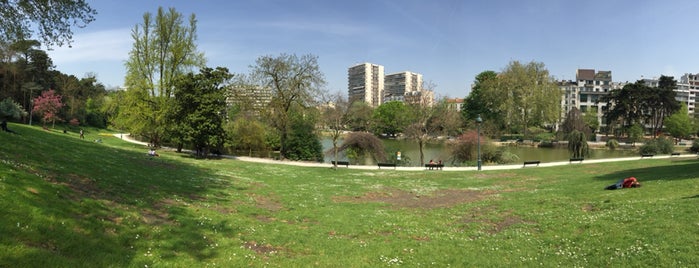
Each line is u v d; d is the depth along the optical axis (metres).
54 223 8.52
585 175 27.38
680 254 8.51
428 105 57.59
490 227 14.00
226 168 30.72
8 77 71.06
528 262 9.88
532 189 22.55
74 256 7.53
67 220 8.97
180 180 19.98
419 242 12.09
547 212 15.17
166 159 31.53
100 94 110.81
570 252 10.18
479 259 10.32
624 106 91.31
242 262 9.26
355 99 52.72
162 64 45.25
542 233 12.43
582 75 140.62
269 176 28.33
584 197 17.36
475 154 48.16
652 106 93.75
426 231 13.55
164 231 10.46
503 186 25.02
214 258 9.27
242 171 29.91
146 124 45.16
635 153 65.31
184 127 37.91
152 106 45.44
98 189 13.22
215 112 39.12
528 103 83.75
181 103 38.56
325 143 70.81
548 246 11.03
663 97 90.88
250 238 11.46
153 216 11.81
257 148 49.97
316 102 47.56
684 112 93.94
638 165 32.50
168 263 8.38
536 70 85.75
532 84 84.56
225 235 11.30
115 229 9.62
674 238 9.41
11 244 6.86
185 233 10.69
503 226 14.09
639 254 9.02
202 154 42.62
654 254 8.81
